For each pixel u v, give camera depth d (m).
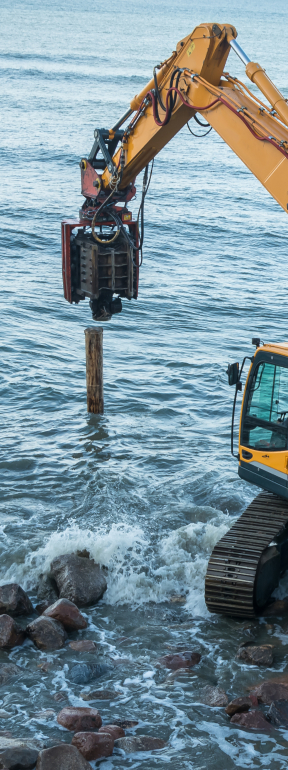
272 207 45.22
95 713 7.60
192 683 8.38
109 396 18.20
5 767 6.70
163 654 8.95
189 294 27.77
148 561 11.13
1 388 18.22
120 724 7.63
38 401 17.62
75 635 9.38
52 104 81.75
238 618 9.91
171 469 14.56
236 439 16.17
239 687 8.33
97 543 11.13
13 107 78.00
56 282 27.88
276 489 10.69
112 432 16.12
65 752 6.77
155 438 16.00
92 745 7.09
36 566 10.84
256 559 9.57
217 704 7.98
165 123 11.25
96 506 12.84
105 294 13.38
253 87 109.00
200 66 10.59
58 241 33.19
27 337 22.05
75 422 16.58
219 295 27.83
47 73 113.12
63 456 14.91
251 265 32.81
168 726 7.65
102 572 10.73
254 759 7.19
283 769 7.07
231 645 9.20
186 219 40.25
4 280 27.67
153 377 19.64
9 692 8.12
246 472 11.21
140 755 7.19
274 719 7.72
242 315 25.62
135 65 132.38
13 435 15.73
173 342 22.62
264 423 10.79
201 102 10.59
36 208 38.47
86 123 70.25
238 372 11.03
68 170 49.84
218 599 9.61
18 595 9.77
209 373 20.00
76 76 111.56
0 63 123.75
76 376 19.39
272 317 25.52
